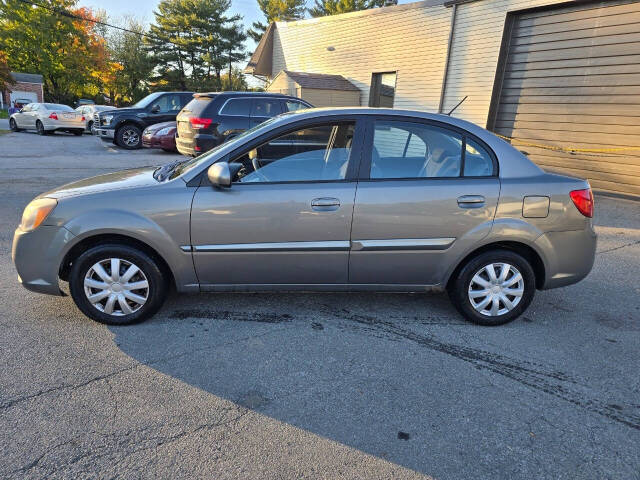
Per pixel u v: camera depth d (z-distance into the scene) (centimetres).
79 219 309
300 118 331
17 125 2211
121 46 5000
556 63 962
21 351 295
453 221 324
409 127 335
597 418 246
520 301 345
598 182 909
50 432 223
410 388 269
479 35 1121
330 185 321
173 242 317
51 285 317
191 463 207
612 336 339
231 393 259
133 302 329
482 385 273
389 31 1424
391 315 364
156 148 1436
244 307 371
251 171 325
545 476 205
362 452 217
